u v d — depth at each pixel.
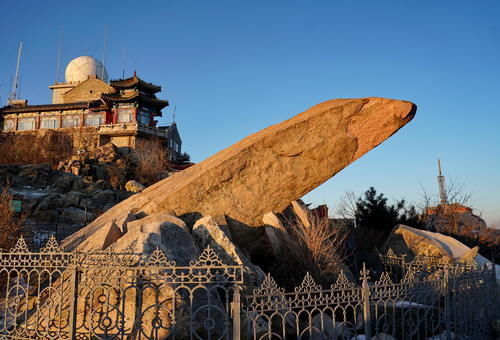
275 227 8.94
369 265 11.09
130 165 35.47
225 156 9.55
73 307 4.59
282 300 4.57
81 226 15.91
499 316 6.68
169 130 48.56
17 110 46.75
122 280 5.01
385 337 5.15
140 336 4.53
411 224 16.39
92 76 50.56
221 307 5.33
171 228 6.63
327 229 9.62
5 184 23.92
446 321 5.66
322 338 4.70
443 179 21.39
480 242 17.08
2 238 9.76
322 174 9.66
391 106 9.34
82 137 42.00
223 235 6.95
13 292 7.30
